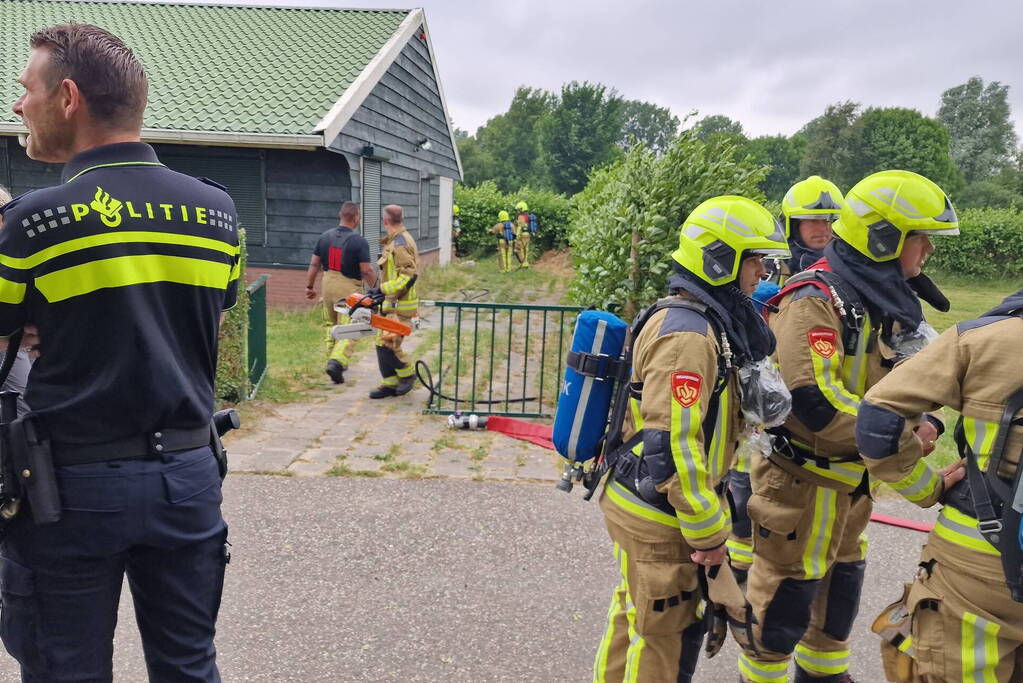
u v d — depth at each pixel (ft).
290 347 34.45
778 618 9.56
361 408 24.54
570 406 8.59
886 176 8.96
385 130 51.96
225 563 7.30
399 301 25.80
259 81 46.16
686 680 8.17
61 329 6.19
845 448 9.07
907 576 13.88
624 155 23.36
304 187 43.98
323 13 56.75
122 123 6.63
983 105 254.06
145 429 6.48
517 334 39.19
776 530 9.29
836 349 8.87
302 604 12.30
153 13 54.95
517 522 15.51
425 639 11.48
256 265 44.60
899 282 9.00
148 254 6.41
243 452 19.38
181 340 6.75
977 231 84.02
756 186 22.04
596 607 12.51
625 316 22.21
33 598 6.44
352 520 15.39
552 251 93.04
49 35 6.49
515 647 11.36
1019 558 6.59
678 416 7.36
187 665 7.00
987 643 6.97
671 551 7.84
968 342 6.94
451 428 22.21
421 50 59.72
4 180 44.11
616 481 8.26
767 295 11.05
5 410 6.42
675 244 21.42
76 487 6.30
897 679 7.72
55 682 6.51
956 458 20.84
